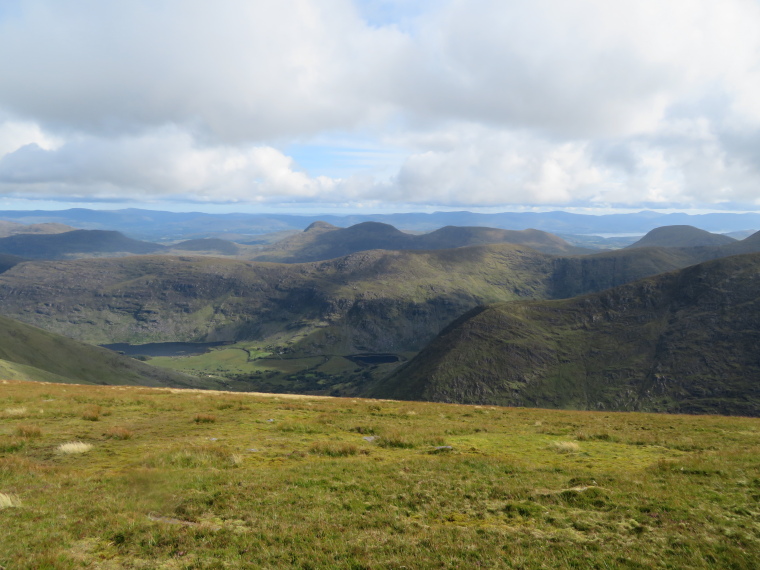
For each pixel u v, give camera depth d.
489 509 13.84
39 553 10.28
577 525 12.56
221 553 10.67
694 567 10.30
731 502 13.98
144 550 10.75
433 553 10.80
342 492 15.09
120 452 21.00
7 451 20.61
